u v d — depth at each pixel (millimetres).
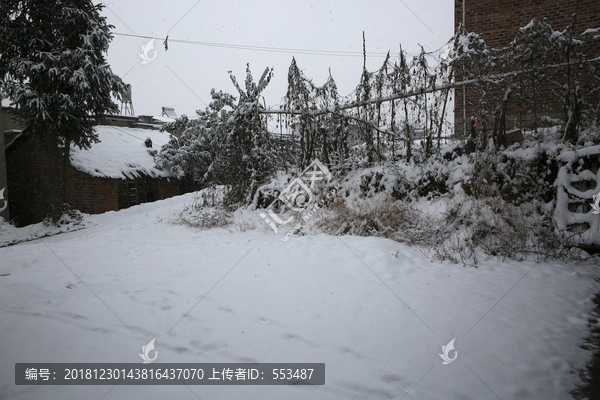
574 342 3695
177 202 15883
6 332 4004
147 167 22906
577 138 7711
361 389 2961
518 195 7504
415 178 8852
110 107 15258
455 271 5738
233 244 7617
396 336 3744
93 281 5500
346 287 5043
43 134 14312
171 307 4527
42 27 13727
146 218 11703
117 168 21000
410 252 6551
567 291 4934
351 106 10086
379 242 6965
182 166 23719
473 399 2842
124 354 3551
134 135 27203
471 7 11977
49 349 3660
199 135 22750
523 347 3570
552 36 8102
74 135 14648
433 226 7348
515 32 11430
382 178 9141
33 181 20672
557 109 9500
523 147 8055
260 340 3707
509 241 6512
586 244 6395
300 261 6230
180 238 8445
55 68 13070
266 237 8203
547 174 7418
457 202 7664
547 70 8430
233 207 11031
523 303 4531
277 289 5004
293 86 10656
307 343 3639
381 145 10203
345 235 7820
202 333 3883
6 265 6555
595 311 4383
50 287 5277
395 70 9453
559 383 3061
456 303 4512
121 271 5957
